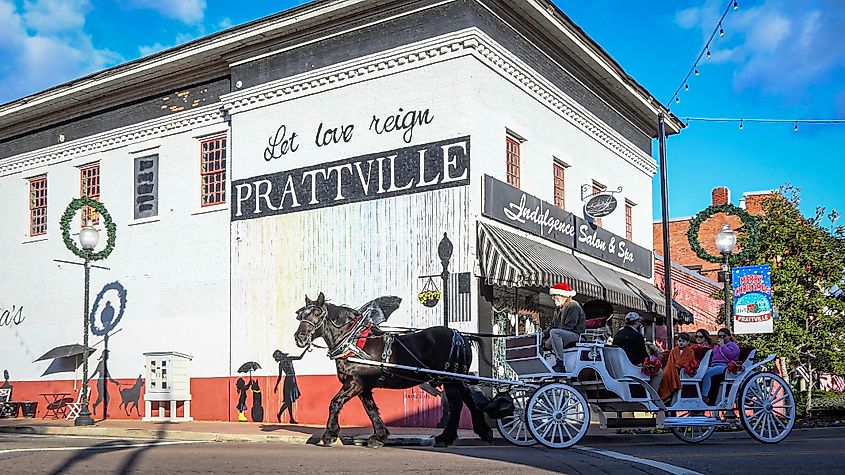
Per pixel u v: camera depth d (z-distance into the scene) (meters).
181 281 23.16
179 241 23.39
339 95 20.75
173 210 23.66
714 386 13.99
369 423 19.30
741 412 13.87
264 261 21.56
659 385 13.66
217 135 23.31
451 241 18.75
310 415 20.28
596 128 24.78
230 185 22.47
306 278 20.81
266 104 21.92
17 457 10.84
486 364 18.30
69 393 25.09
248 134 22.20
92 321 24.86
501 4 19.95
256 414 21.14
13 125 27.61
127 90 24.81
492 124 19.61
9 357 26.78
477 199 18.78
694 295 33.34
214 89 23.36
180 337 22.94
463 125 18.86
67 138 26.42
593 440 15.38
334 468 9.68
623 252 25.39
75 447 12.78
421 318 18.95
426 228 19.11
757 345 21.86
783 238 22.72
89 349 24.61
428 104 19.38
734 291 19.52
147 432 17.66
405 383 13.93
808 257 22.36
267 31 21.31
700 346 14.12
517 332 20.53
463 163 18.78
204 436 16.88
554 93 22.42
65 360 25.38
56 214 26.42
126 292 24.25
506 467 9.87
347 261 20.19
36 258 26.67
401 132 19.70
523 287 20.72
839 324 22.34
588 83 24.34
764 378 14.18
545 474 9.23
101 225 25.11
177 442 14.70
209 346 22.34
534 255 19.11
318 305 13.90
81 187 26.11
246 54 22.17
